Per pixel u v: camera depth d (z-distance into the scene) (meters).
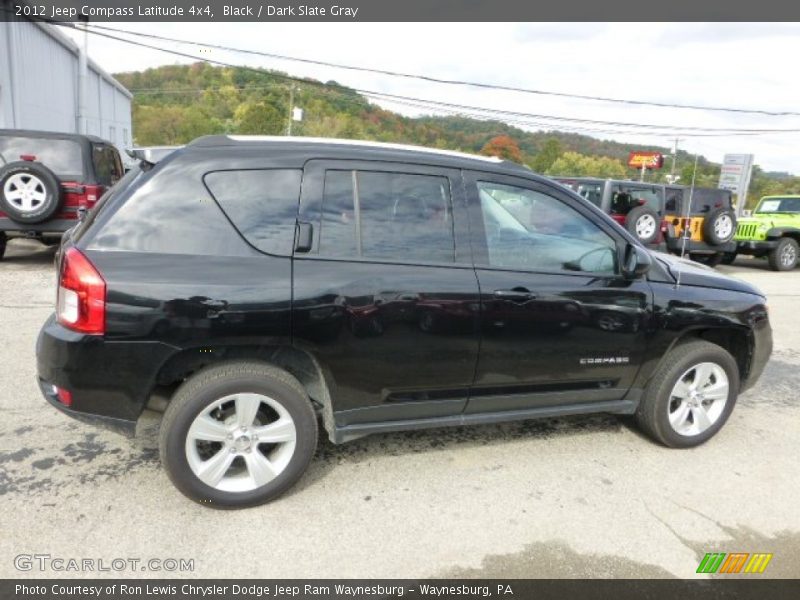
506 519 2.89
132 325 2.55
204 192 2.73
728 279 3.89
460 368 3.11
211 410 2.75
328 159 2.91
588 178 11.48
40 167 7.80
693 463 3.58
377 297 2.86
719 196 12.21
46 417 3.73
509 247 3.21
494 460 3.48
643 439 3.88
